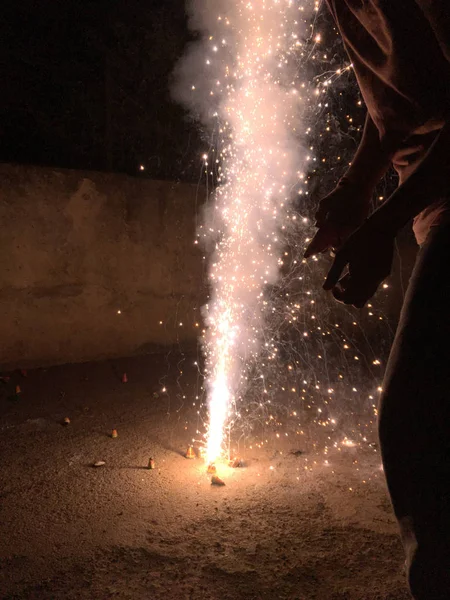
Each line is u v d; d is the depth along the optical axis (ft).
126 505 10.56
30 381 17.54
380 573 8.41
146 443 13.60
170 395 17.03
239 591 7.96
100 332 19.63
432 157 4.44
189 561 8.70
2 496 10.92
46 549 9.05
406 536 4.51
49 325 18.60
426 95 4.67
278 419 15.40
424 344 4.38
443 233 4.54
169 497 10.89
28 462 12.44
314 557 8.83
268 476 11.89
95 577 8.28
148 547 9.09
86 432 14.20
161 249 20.44
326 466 12.44
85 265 19.01
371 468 12.35
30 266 18.01
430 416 4.31
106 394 16.93
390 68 4.90
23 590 7.97
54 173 18.15
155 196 20.13
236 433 14.37
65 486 11.35
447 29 4.17
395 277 25.46
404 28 4.61
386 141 5.33
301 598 7.82
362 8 4.97
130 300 20.07
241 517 10.11
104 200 19.10
